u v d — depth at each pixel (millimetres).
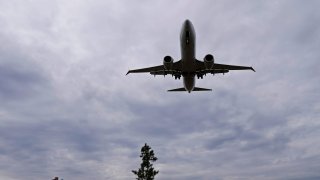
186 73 63969
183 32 56000
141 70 66812
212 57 59781
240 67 65438
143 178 79312
